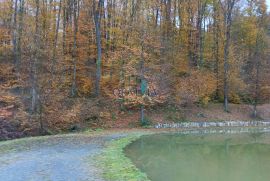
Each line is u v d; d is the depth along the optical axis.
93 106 32.41
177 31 40.06
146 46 32.97
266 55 44.78
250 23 44.72
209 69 41.44
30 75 28.23
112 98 34.00
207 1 41.28
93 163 14.81
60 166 14.12
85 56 36.28
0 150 18.22
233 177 14.26
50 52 31.03
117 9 37.62
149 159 17.77
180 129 31.45
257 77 41.03
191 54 41.03
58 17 35.06
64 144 20.61
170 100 35.59
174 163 16.91
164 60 36.16
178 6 40.62
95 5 35.91
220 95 41.31
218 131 31.05
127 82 33.09
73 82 34.44
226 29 40.84
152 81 33.72
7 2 34.84
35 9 34.00
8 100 27.22
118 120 31.75
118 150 18.84
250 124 35.91
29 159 15.62
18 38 32.72
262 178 14.18
